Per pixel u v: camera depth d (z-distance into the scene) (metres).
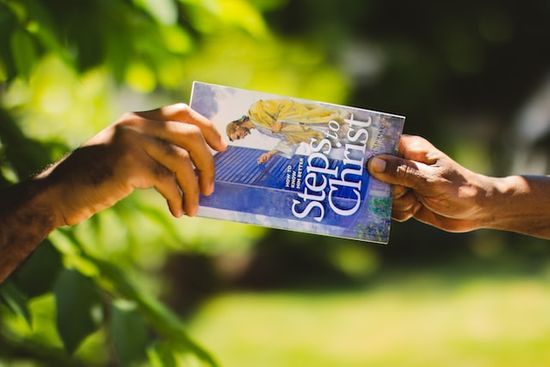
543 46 13.27
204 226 3.84
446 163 1.47
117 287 1.90
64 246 2.02
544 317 8.47
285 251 11.28
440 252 12.51
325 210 1.44
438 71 13.37
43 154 1.97
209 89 1.42
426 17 13.13
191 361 2.01
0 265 1.33
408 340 8.14
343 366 7.55
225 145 1.39
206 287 10.52
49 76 2.90
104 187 1.29
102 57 2.24
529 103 12.88
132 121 1.32
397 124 1.45
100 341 3.10
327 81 7.52
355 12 12.57
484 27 13.37
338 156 1.45
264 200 1.43
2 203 1.32
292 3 11.90
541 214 1.50
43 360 2.46
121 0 2.19
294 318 9.30
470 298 9.54
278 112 1.44
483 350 7.62
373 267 11.91
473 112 13.58
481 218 1.51
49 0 2.17
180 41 2.35
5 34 1.89
